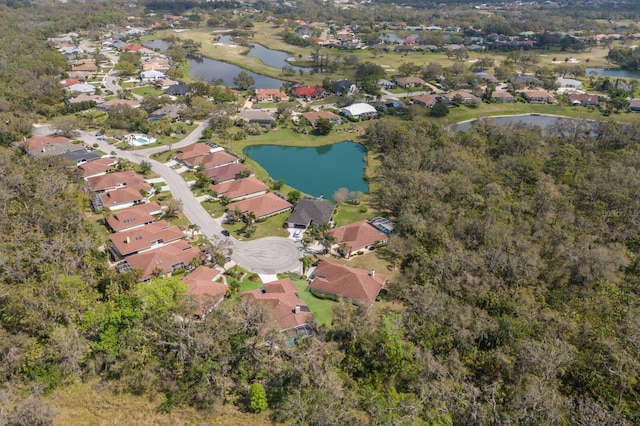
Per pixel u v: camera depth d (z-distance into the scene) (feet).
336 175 496.64
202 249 337.31
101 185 416.05
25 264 263.70
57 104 629.10
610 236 323.78
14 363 195.31
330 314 275.80
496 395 189.26
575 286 266.16
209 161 483.51
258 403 187.93
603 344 206.80
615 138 504.84
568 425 173.58
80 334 213.66
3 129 498.28
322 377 192.03
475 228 318.04
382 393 196.54
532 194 384.27
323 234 357.82
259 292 283.59
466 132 530.27
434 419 176.14
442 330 226.17
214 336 211.00
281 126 619.26
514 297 250.98
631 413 178.70
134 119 570.46
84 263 281.74
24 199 357.20
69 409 187.52
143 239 331.36
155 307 217.56
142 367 204.13
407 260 326.85
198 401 193.57
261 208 390.63
